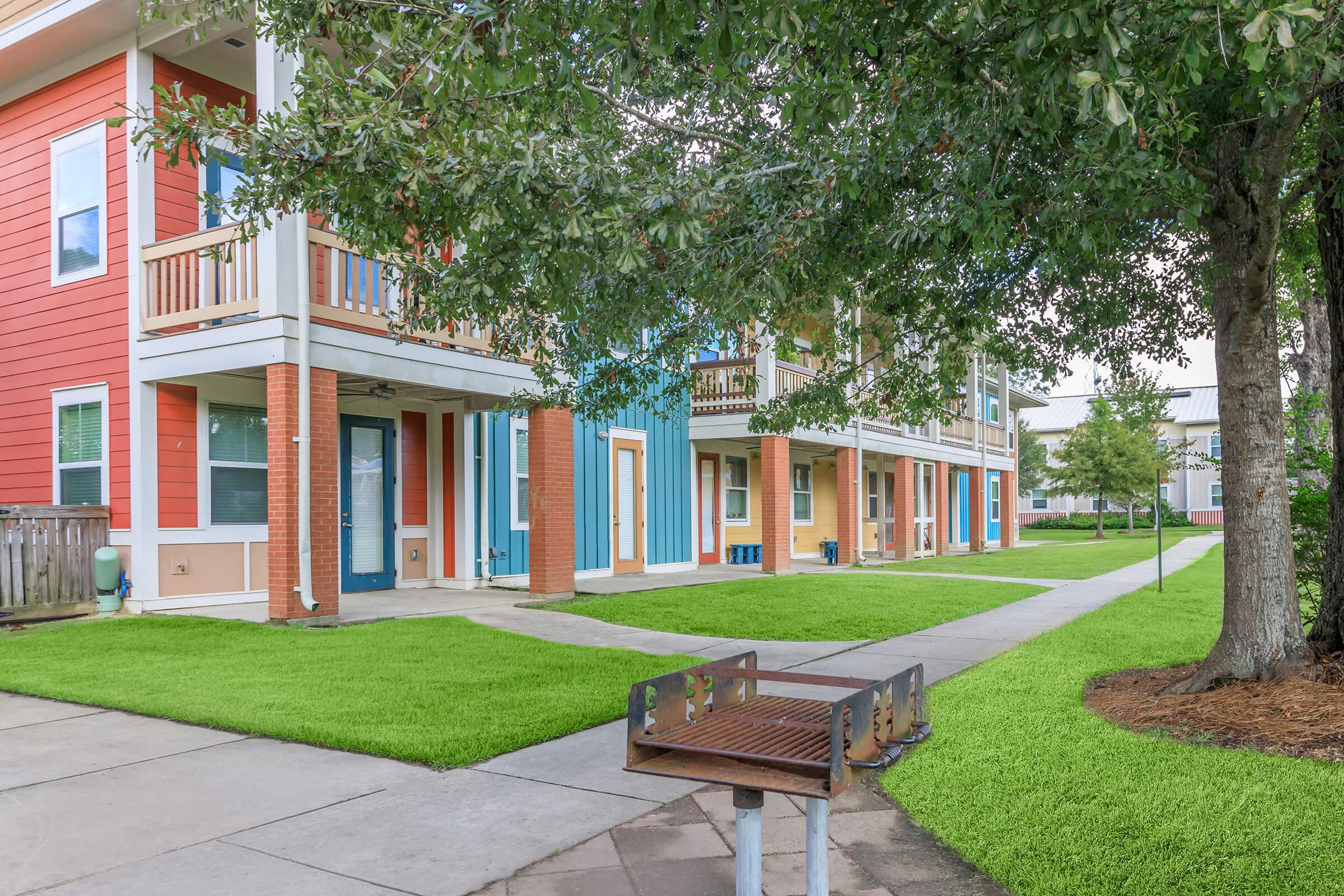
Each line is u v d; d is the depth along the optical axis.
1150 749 4.71
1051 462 50.38
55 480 11.12
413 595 12.05
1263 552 5.71
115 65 10.78
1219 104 5.00
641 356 7.80
